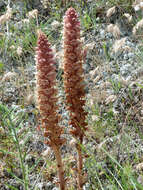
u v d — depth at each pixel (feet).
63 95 3.46
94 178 2.85
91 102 3.06
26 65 3.81
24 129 3.25
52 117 2.25
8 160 3.04
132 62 3.65
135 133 3.10
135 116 3.23
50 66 2.15
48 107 2.22
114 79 3.55
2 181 2.93
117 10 4.20
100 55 3.81
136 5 3.59
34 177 2.94
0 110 3.26
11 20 4.43
